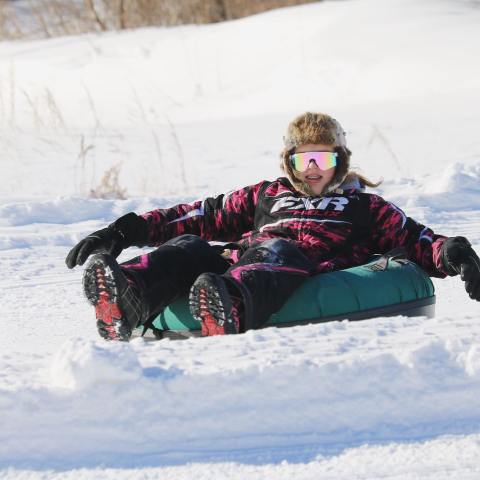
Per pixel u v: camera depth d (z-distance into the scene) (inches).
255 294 328.5
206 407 256.8
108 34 1996.8
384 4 1723.7
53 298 500.1
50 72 1790.1
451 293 483.2
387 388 266.7
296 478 234.1
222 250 378.6
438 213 682.8
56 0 2139.5
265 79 1610.5
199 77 1683.1
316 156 372.2
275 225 378.9
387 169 920.3
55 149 1091.9
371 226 379.6
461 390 269.6
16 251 599.8
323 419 261.6
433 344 277.3
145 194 817.5
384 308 358.0
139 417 253.1
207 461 244.2
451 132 1103.0
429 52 1492.4
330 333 301.1
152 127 1288.1
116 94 1694.1
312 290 349.1
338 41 1612.9
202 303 317.7
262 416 258.5
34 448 248.1
